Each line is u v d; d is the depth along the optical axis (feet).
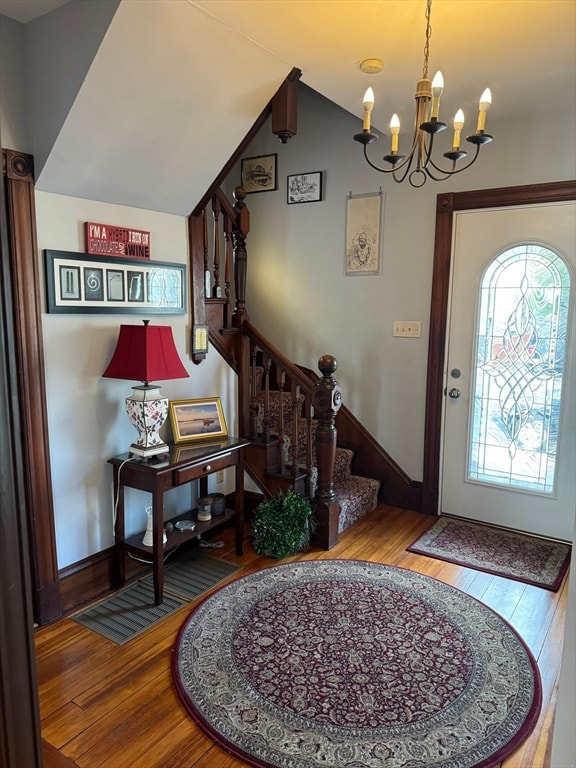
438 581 9.29
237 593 8.84
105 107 7.21
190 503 10.74
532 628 8.03
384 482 12.91
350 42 7.45
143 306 9.30
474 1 6.40
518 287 10.94
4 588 2.29
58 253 7.85
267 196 13.93
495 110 10.11
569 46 7.51
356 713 6.27
